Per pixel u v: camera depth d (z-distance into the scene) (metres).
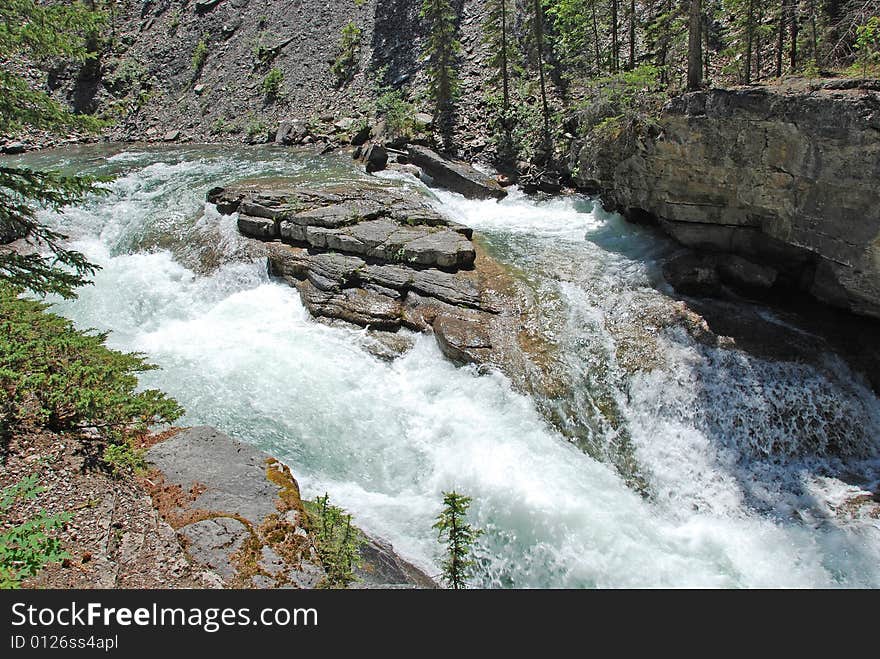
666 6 23.98
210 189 21.73
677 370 13.06
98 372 9.30
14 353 9.09
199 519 7.34
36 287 11.38
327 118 33.47
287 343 14.45
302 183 22.72
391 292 15.53
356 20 38.50
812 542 10.24
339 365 13.75
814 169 12.71
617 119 17.78
